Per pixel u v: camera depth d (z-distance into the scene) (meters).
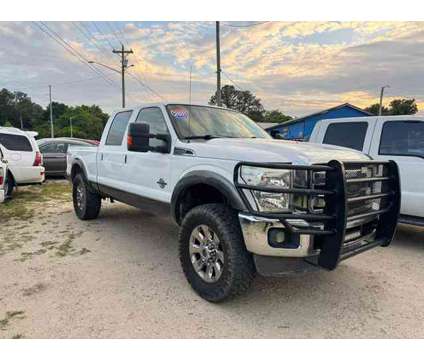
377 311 3.22
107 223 6.42
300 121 30.88
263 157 3.04
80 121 83.31
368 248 3.26
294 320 3.05
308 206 2.91
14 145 9.11
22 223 6.45
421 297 3.51
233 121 4.70
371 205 3.45
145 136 3.88
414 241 5.46
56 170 13.15
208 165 3.44
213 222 3.22
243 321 3.02
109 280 3.83
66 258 4.52
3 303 3.27
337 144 6.11
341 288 3.70
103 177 5.68
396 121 5.45
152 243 5.23
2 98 100.44
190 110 4.44
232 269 3.09
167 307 3.24
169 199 4.02
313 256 2.98
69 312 3.12
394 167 3.51
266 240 2.89
